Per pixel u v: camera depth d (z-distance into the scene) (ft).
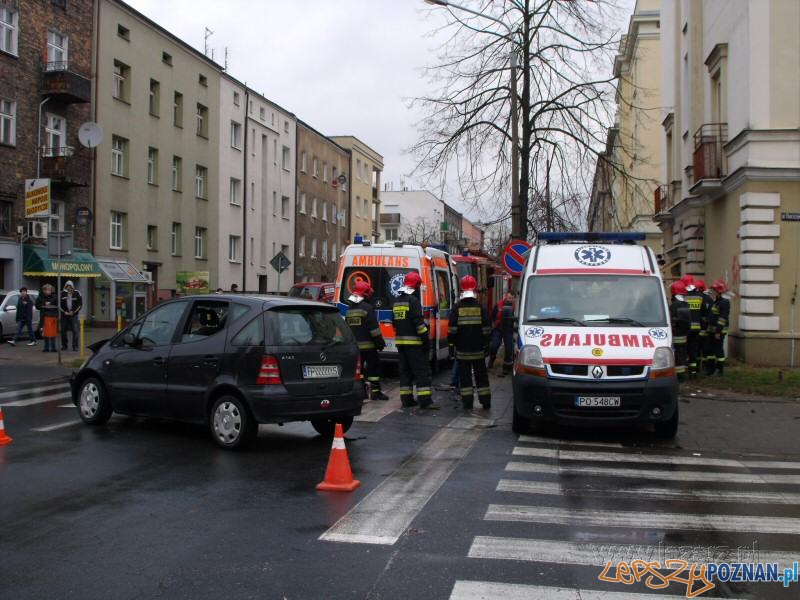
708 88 74.59
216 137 142.41
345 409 30.27
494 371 59.62
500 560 16.87
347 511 20.68
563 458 28.58
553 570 16.31
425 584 15.39
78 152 102.68
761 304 61.16
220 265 144.87
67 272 95.81
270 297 30.60
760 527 19.80
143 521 19.63
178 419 30.35
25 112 93.81
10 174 91.15
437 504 21.54
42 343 79.41
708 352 54.39
